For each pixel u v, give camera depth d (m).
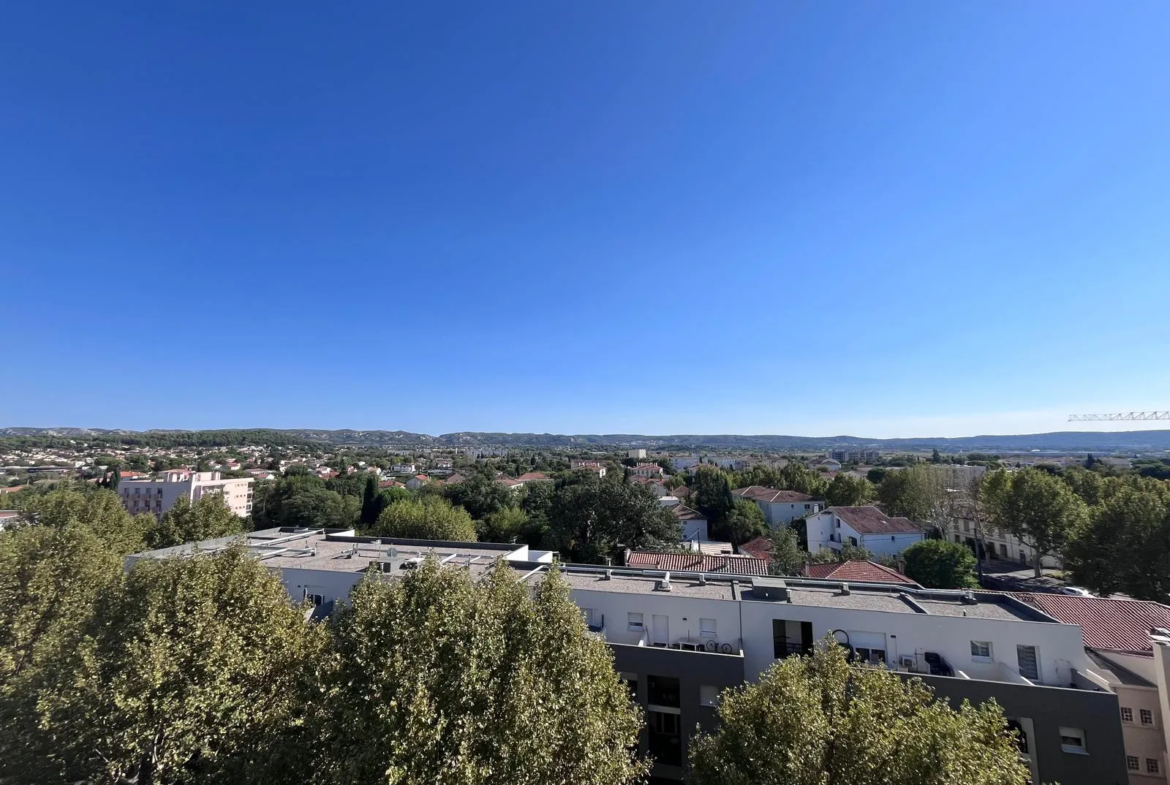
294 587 26.44
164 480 99.62
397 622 14.05
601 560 49.16
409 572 17.67
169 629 16.22
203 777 15.03
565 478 90.75
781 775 11.55
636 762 16.19
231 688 15.71
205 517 45.53
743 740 12.70
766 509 80.00
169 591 17.28
